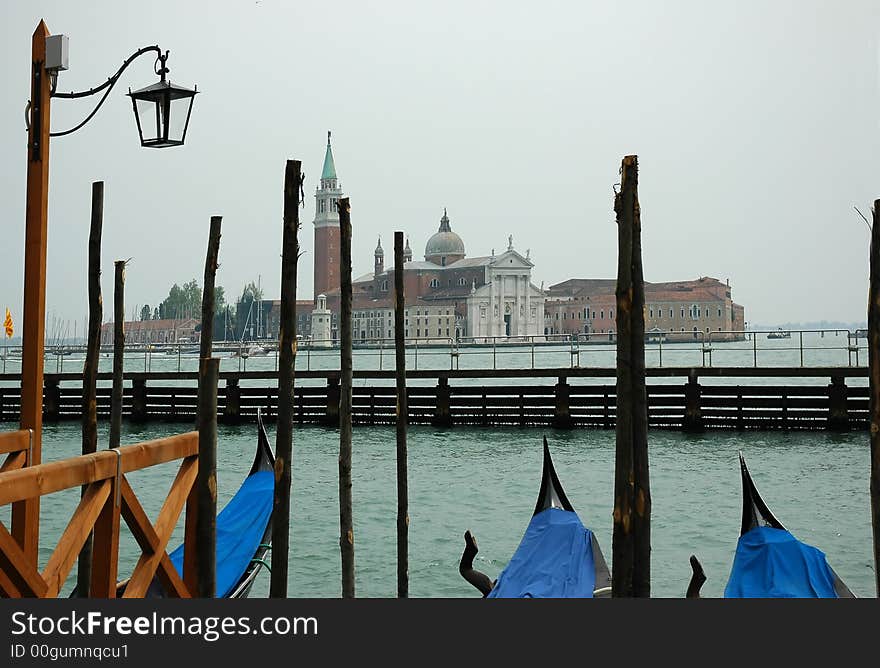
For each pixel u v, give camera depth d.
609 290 190.00
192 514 7.27
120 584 9.08
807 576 9.74
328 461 26.67
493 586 11.00
